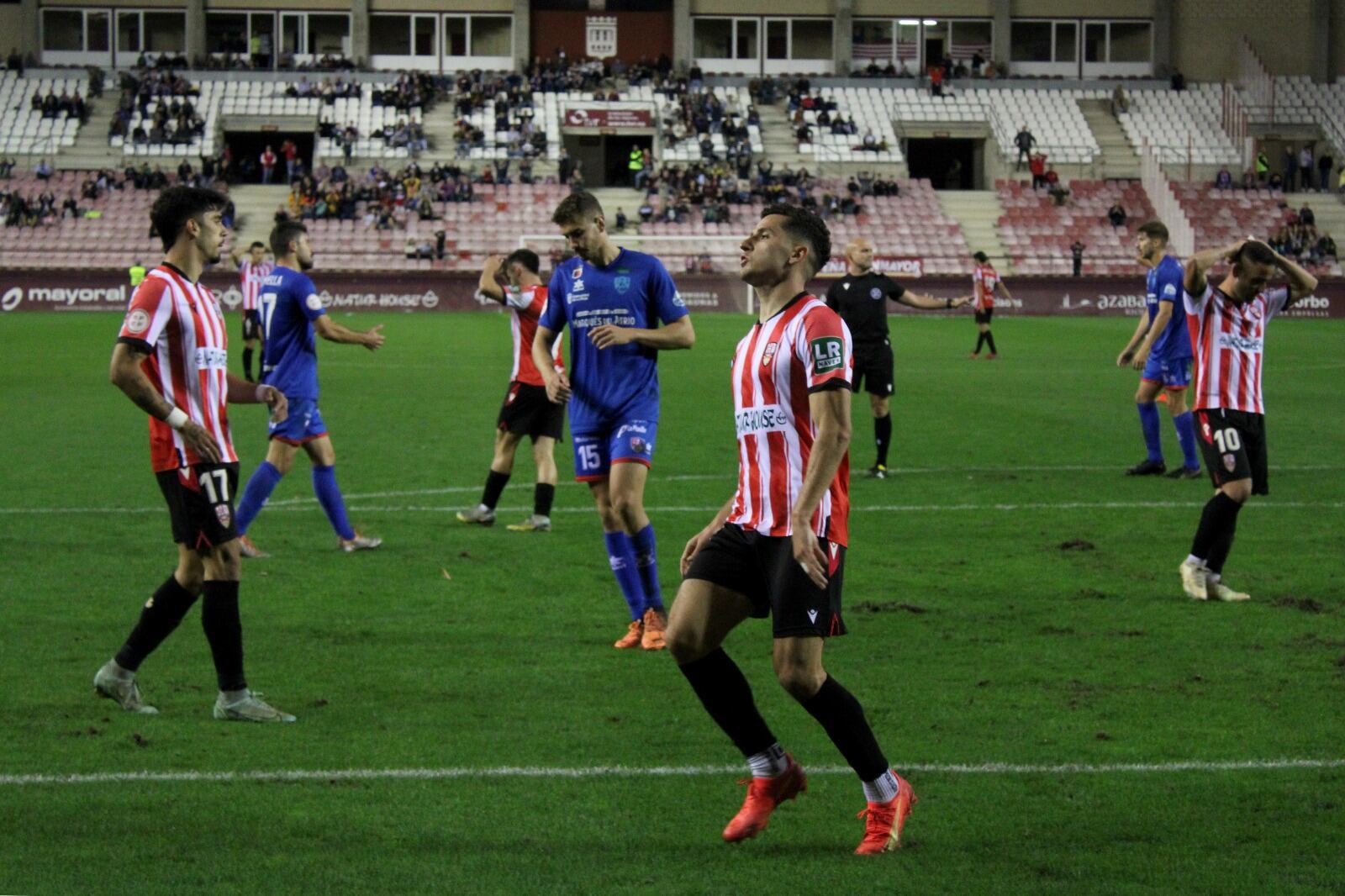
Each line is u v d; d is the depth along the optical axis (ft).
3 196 393.09
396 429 137.08
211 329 50.06
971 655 58.13
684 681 54.70
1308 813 40.75
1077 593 69.56
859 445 126.93
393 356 227.20
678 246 390.83
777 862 37.29
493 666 56.70
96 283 354.13
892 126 445.37
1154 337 102.68
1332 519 89.86
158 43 460.55
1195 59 467.93
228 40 459.73
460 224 399.44
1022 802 41.73
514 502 97.71
